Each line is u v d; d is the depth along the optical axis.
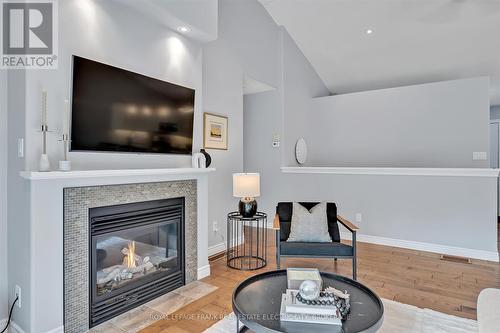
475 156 4.39
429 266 3.46
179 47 2.98
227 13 4.05
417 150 4.86
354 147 5.45
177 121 2.89
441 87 4.65
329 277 2.09
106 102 2.27
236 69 4.20
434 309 2.46
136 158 2.59
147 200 2.59
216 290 2.82
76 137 2.11
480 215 3.76
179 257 2.91
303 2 4.48
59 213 2.01
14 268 2.05
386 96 5.13
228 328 2.16
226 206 4.07
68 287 2.05
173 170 2.69
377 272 3.27
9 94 2.08
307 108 5.80
